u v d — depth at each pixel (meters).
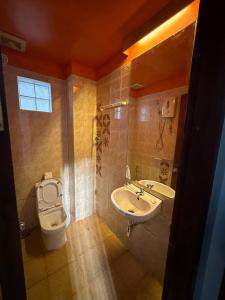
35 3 1.01
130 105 1.58
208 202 0.50
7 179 0.48
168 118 1.28
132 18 1.14
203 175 0.48
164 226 1.37
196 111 0.47
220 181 0.51
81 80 1.91
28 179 1.98
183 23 1.03
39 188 1.94
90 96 2.03
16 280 0.56
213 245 0.56
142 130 1.52
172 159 1.28
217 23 0.40
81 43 1.48
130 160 1.68
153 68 1.32
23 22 1.20
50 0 0.99
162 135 1.34
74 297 1.30
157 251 1.46
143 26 1.19
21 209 1.99
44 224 1.74
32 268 1.55
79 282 1.43
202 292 0.61
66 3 1.01
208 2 0.41
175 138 1.24
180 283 0.61
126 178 1.76
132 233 1.72
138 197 1.49
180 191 0.55
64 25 1.23
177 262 0.60
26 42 1.47
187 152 0.51
